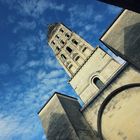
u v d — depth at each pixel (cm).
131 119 1322
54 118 1578
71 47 2914
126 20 1465
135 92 1376
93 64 2341
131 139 1260
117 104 1435
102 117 1484
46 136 1545
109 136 1383
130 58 1352
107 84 1525
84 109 1627
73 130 1370
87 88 2261
